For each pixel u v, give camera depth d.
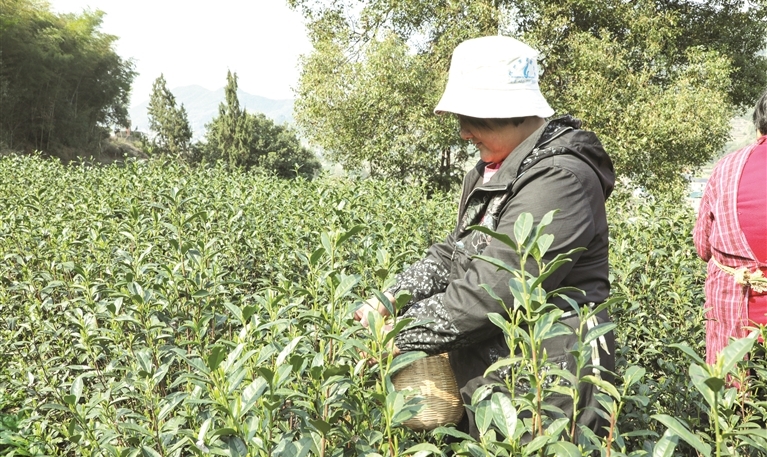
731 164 2.68
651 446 1.59
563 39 20.72
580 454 1.26
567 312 1.95
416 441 2.17
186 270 3.19
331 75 20.17
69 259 4.10
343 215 4.12
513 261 1.85
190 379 1.79
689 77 19.58
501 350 1.99
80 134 44.47
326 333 1.85
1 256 4.34
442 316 1.93
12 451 2.71
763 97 2.61
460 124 2.20
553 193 1.88
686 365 3.15
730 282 2.67
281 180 10.14
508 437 1.30
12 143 38.66
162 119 58.62
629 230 5.16
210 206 6.23
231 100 55.97
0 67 38.06
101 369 2.88
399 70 18.89
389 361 1.53
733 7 23.70
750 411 2.34
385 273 2.00
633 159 18.09
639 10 20.72
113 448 1.79
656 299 3.79
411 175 20.16
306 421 1.61
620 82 19.22
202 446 1.39
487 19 19.70
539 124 2.12
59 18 45.06
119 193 7.14
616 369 2.80
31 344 3.47
